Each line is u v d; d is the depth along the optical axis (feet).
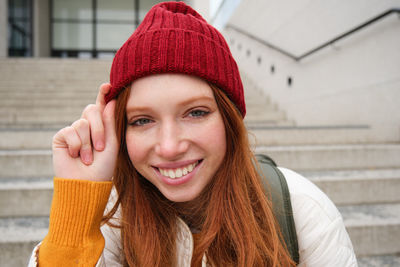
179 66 2.20
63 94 16.34
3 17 27.73
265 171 2.84
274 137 10.00
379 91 10.12
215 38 2.49
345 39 11.76
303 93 15.25
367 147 8.75
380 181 7.05
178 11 2.82
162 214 2.97
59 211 2.42
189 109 2.29
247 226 2.56
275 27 18.39
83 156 2.50
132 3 40.96
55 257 2.35
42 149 9.31
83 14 40.06
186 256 2.77
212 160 2.44
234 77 2.55
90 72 21.30
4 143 9.22
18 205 6.21
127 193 2.95
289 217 2.57
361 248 5.48
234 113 2.50
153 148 2.36
